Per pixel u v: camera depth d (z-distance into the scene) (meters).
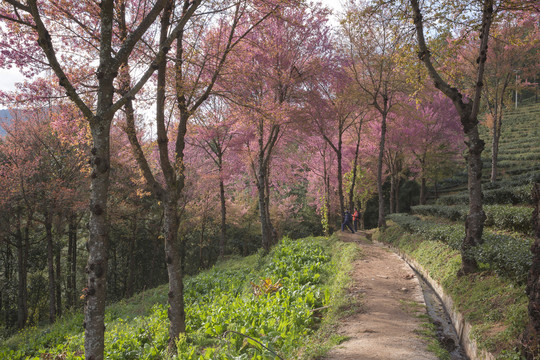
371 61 20.27
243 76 9.79
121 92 8.10
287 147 29.03
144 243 32.41
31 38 7.61
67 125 9.29
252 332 6.32
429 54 7.72
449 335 6.17
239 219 32.34
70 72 8.07
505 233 9.98
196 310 10.64
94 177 5.43
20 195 18.20
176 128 10.42
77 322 14.77
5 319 23.81
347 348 5.08
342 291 8.01
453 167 32.56
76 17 7.89
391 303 7.25
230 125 20.16
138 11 8.26
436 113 27.80
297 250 15.22
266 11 9.09
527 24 17.92
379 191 21.00
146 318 12.07
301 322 6.98
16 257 26.47
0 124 17.98
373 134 28.08
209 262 35.44
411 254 12.75
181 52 8.44
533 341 3.88
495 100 21.62
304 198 42.25
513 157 37.78
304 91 17.61
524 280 5.56
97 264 5.37
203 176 24.39
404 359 4.63
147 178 8.06
